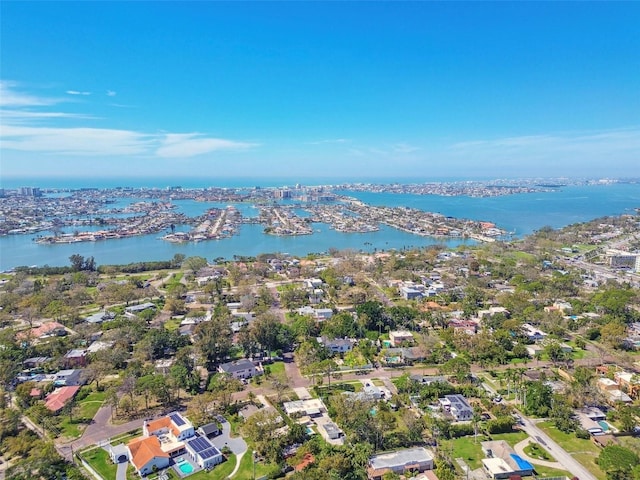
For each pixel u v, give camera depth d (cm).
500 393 15550
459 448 12450
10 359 17588
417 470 11544
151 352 18525
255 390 16000
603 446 12362
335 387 16150
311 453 11988
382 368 17938
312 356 18000
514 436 13038
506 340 19288
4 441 12644
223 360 18438
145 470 11356
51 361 17988
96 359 17688
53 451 11775
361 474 11125
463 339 19388
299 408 14338
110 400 14225
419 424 13062
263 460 11894
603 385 15600
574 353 19088
